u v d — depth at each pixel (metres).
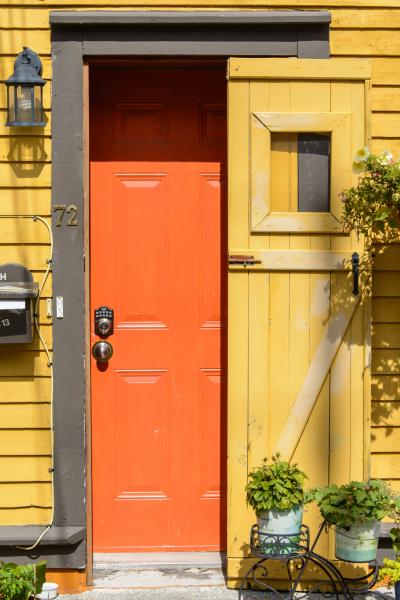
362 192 4.62
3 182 4.89
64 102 4.88
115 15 4.82
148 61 4.98
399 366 5.01
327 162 4.88
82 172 4.89
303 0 4.91
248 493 4.56
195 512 5.25
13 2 4.88
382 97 4.98
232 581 4.86
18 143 4.89
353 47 4.94
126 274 5.22
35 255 4.90
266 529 4.46
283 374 4.86
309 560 4.83
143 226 5.23
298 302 4.86
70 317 4.89
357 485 4.55
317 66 4.81
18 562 4.87
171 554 5.21
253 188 4.82
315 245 4.86
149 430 5.23
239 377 4.85
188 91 5.23
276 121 4.80
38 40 4.88
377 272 5.00
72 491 4.88
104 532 5.22
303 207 4.88
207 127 5.25
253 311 4.85
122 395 5.22
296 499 4.41
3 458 4.89
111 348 5.19
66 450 4.89
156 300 5.23
